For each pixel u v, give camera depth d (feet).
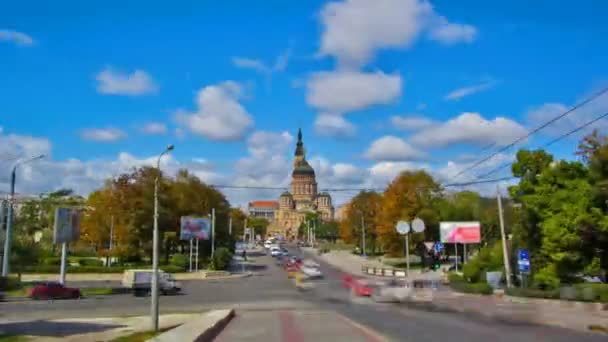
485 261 169.07
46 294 146.61
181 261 265.34
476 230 218.38
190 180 315.37
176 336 66.64
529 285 137.08
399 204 266.57
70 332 79.20
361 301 139.54
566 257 120.26
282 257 379.35
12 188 168.35
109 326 87.10
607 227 108.37
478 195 282.77
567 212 119.03
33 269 217.97
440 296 146.20
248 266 330.13
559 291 118.83
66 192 314.14
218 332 78.48
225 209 345.10
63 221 173.68
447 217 263.08
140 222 249.34
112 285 195.62
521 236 143.02
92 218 258.37
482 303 123.85
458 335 68.85
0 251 182.80
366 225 386.52
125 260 274.16
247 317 101.30
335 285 198.49
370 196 387.96
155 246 80.28
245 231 552.82
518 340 63.52
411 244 264.11
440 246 232.53
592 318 88.48
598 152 115.44
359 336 69.87
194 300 144.25
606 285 111.24
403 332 73.15
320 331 76.33
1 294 150.10
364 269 269.64
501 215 147.13
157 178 83.25
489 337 66.49
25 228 282.36
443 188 270.26
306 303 134.51
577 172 128.57
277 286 196.75
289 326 83.92
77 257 290.97
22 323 91.61
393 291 138.72
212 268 276.21
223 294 163.84
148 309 119.14
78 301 141.38
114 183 252.01
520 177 143.02
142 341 66.54
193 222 256.11
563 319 87.51
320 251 455.63
